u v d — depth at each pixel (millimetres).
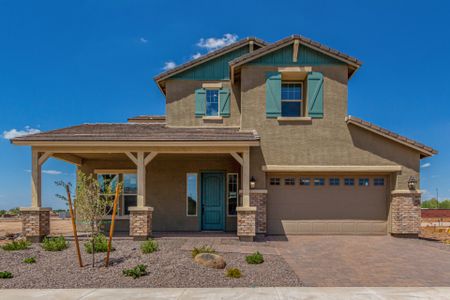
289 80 15492
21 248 10969
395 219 13945
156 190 15766
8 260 9578
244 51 16375
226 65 16344
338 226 14328
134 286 7559
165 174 15820
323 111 14398
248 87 14594
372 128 14062
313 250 11375
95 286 7566
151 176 15844
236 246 11305
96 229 9648
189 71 16312
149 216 12570
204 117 16016
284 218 14336
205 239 12625
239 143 12555
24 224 12422
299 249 11516
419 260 10055
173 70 16078
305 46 14570
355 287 7477
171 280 7902
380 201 14469
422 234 16281
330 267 9242
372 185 14531
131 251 10398
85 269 8742
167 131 14312
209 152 12898
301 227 14305
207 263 8867
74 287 7508
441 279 8164
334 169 14125
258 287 7434
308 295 6902
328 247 11852
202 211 15672
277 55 14672
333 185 14508
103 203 9523
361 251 11250
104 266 8969
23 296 6910
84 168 16172
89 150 12875
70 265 9094
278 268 8898
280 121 14398
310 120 14359
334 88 14508
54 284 7711
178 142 12562
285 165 14133
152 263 9102
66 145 12617
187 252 10234
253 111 14477
